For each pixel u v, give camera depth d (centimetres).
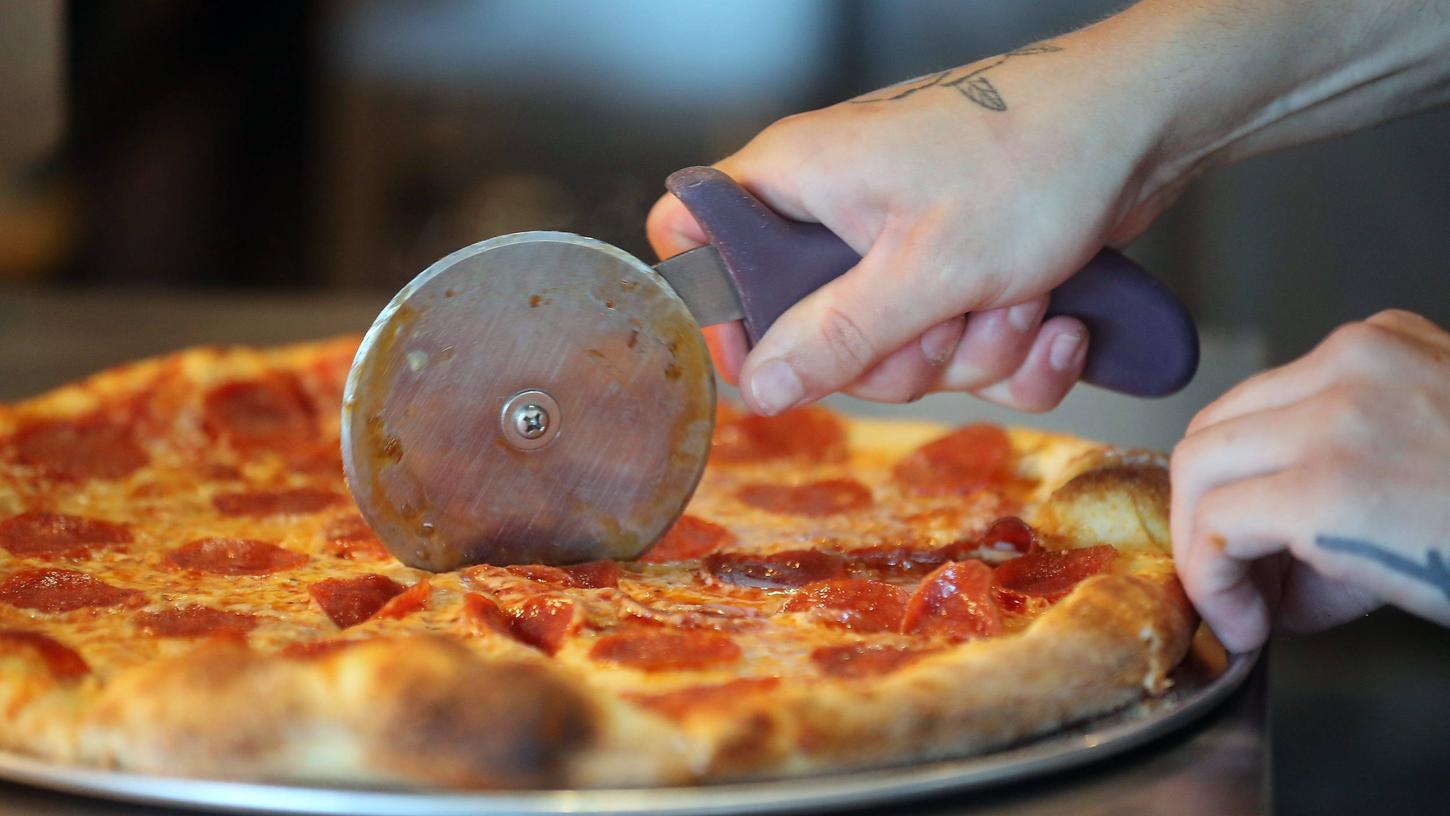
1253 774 74
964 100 85
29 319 162
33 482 100
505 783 72
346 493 100
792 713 73
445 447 83
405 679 72
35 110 202
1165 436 123
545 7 208
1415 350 78
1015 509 96
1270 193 188
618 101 211
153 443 108
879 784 71
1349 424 77
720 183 84
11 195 204
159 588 86
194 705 72
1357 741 116
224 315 166
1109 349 89
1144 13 88
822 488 101
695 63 209
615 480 85
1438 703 118
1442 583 75
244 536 94
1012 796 72
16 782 72
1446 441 77
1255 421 78
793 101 209
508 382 83
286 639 79
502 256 82
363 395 82
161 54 205
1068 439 103
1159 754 75
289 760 72
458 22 209
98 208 208
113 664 77
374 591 83
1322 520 76
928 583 82
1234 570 79
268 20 207
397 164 213
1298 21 88
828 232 85
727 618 82
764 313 85
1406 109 93
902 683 74
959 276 83
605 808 69
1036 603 83
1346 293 188
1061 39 88
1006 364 88
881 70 206
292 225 214
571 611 80
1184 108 86
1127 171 85
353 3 208
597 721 72
